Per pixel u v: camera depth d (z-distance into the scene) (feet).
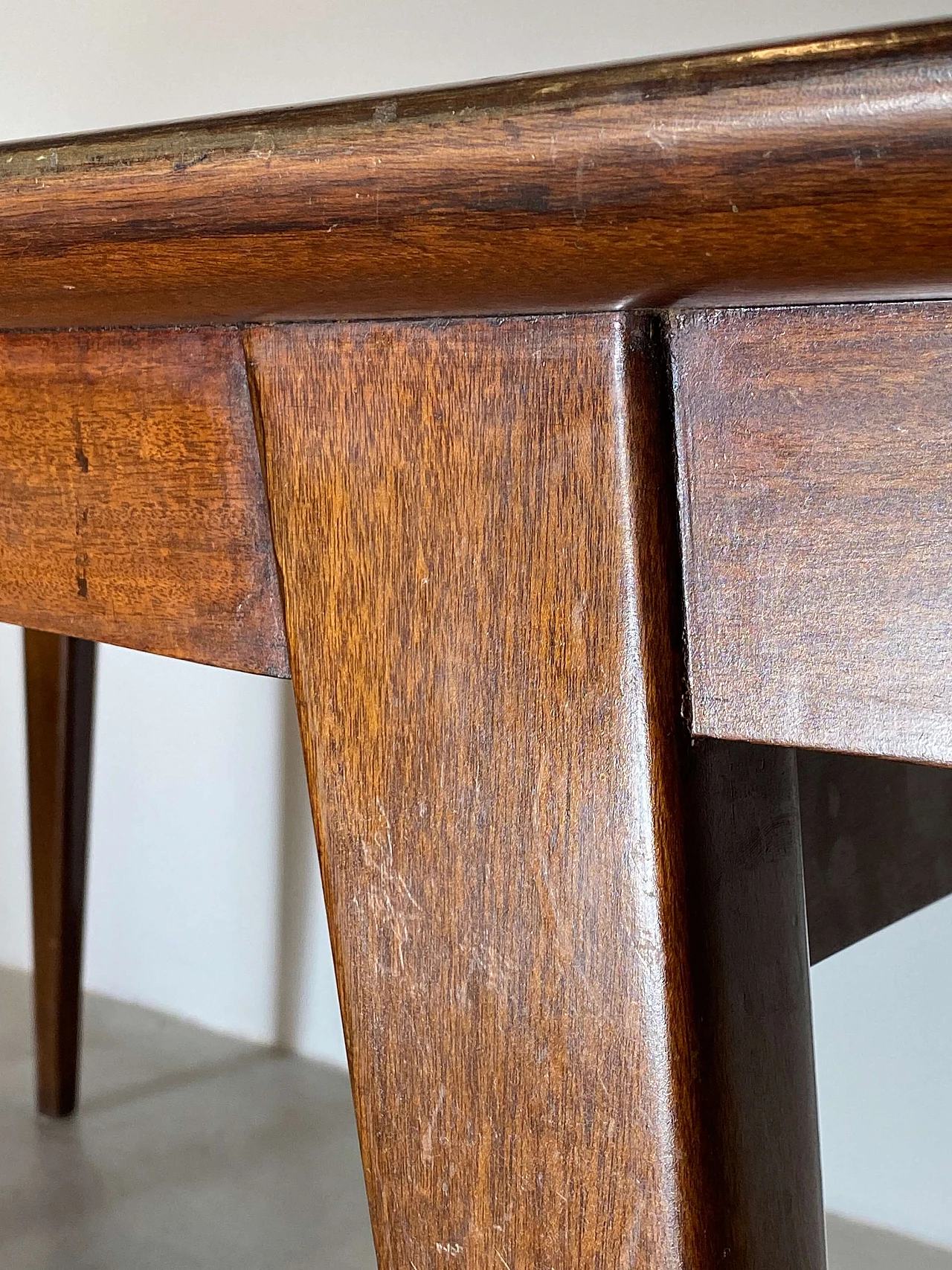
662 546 0.98
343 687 1.15
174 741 4.63
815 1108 1.18
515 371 1.01
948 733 0.89
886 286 0.82
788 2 3.30
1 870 5.22
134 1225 3.46
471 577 1.06
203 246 1.00
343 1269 3.25
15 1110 4.16
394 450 1.09
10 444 1.40
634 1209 1.03
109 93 4.42
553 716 1.03
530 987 1.07
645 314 0.96
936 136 0.69
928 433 0.87
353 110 0.90
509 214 0.85
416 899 1.13
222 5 4.15
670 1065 1.01
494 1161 1.11
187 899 4.70
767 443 0.93
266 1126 4.01
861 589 0.91
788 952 1.14
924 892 2.08
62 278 1.11
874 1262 3.35
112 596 1.34
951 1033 3.39
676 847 1.00
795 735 0.95
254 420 1.18
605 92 0.79
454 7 3.77
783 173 0.74
